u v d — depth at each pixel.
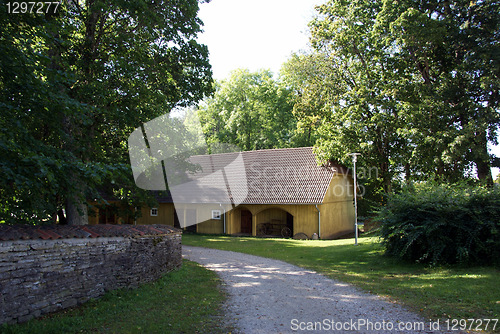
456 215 11.18
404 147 24.92
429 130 20.91
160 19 14.85
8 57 8.01
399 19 20.88
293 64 30.80
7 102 8.23
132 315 6.70
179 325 6.18
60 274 6.80
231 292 8.92
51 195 8.91
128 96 14.83
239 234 28.30
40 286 6.34
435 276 9.90
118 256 8.45
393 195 13.37
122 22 15.45
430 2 22.75
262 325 6.29
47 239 6.51
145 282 9.47
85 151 13.01
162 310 7.13
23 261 6.04
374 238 14.85
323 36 27.17
